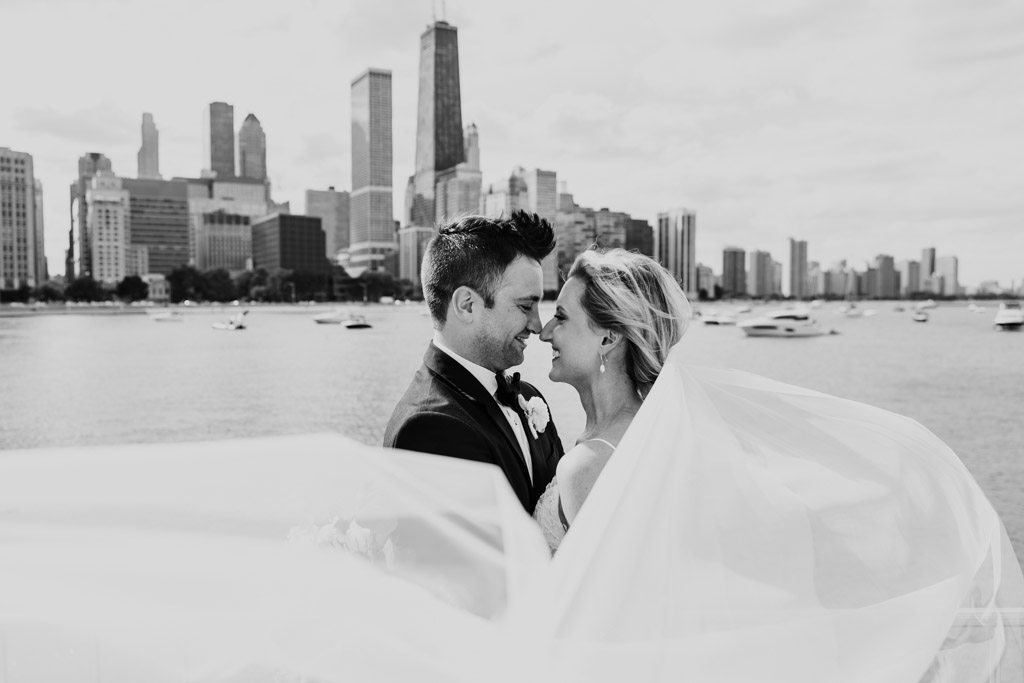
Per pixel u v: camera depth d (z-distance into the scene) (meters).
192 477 1.27
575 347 2.12
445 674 1.17
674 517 1.39
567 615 1.26
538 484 2.37
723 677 1.26
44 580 1.18
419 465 1.36
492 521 1.32
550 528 1.94
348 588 1.19
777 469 1.60
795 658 1.30
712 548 1.37
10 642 1.16
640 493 1.41
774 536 1.40
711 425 1.56
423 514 1.31
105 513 1.22
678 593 1.32
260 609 1.18
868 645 1.36
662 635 1.27
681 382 1.68
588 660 1.21
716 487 1.43
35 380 39.06
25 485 1.21
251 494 1.28
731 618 1.32
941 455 1.79
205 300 192.25
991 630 1.56
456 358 2.29
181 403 31.22
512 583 1.29
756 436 1.69
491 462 2.14
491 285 2.24
